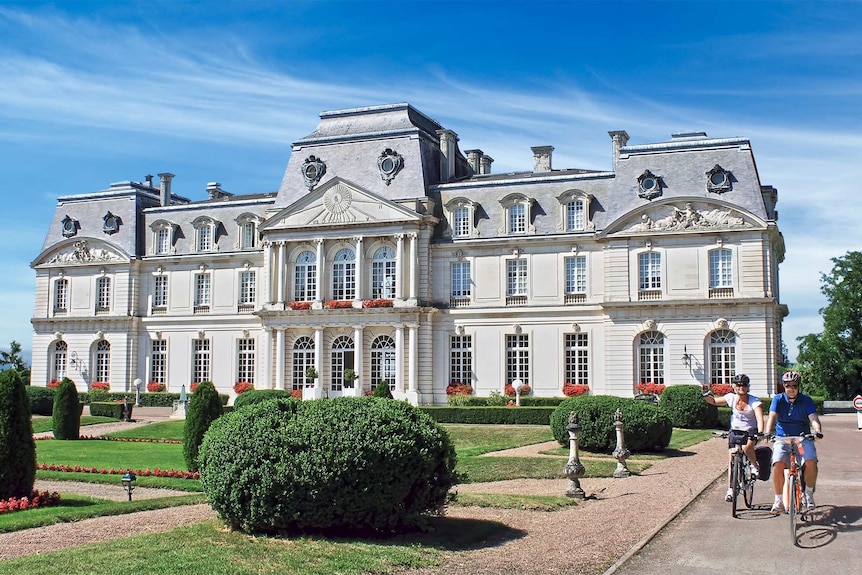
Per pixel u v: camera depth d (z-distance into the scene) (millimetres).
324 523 19234
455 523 21188
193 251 84562
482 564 17422
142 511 24656
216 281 83625
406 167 76188
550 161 79000
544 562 17531
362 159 77750
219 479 19594
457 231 75125
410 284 73688
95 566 16781
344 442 19031
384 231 74688
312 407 20078
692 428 53906
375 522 19344
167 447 46531
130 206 87562
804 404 20375
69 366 87250
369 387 75375
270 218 77938
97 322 86312
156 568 16594
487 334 73562
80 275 87750
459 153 84438
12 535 20922
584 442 39156
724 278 66875
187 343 84000
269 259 78375
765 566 16672
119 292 86000
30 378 89812
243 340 82375
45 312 88625
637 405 39031
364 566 16938
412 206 74625
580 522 21781
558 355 71688
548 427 55281
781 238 71375
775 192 75500
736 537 19203
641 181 69562
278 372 76750
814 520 20500
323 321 75625
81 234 88062
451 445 20750
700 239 67500
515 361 73062
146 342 85438
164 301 85500
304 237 77062
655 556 17719
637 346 68625
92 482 32156
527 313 72500
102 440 51156
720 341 66875
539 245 72688
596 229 71000
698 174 68438
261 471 19109
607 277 69500
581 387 70375
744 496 22516
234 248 83062
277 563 17047
